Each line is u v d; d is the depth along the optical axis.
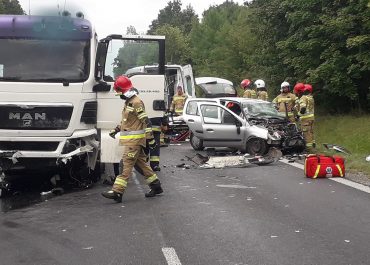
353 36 18.25
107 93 9.38
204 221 6.89
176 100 19.36
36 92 8.66
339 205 7.78
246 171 11.35
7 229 6.57
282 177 10.47
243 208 7.64
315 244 5.84
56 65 8.87
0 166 8.76
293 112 15.66
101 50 9.02
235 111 14.89
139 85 10.18
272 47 23.84
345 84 18.75
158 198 8.44
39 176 10.37
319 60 20.17
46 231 6.47
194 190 9.12
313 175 10.24
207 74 49.06
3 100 8.60
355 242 5.91
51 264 5.23
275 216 7.14
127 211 7.52
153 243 5.92
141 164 8.52
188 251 5.61
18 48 8.84
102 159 9.38
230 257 5.40
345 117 19.55
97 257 5.43
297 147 13.73
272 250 5.62
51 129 8.71
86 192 9.08
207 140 14.67
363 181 9.84
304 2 19.91
